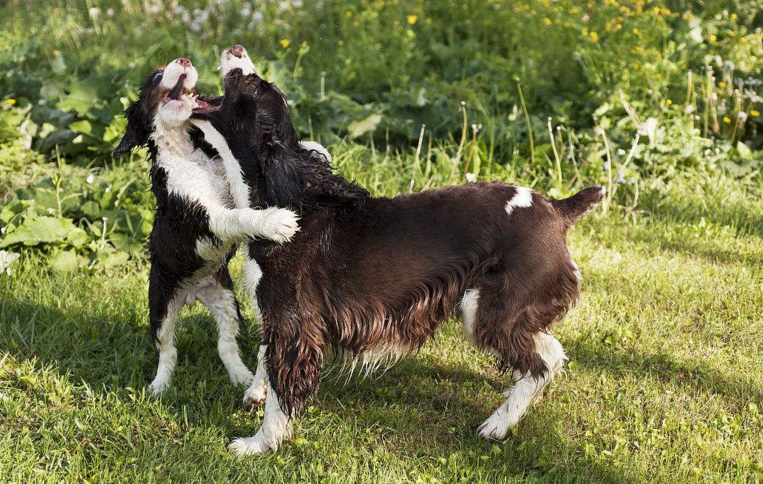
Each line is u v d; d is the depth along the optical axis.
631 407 3.66
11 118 5.86
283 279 3.16
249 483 3.12
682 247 5.14
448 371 3.98
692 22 7.11
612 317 4.42
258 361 3.58
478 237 3.16
